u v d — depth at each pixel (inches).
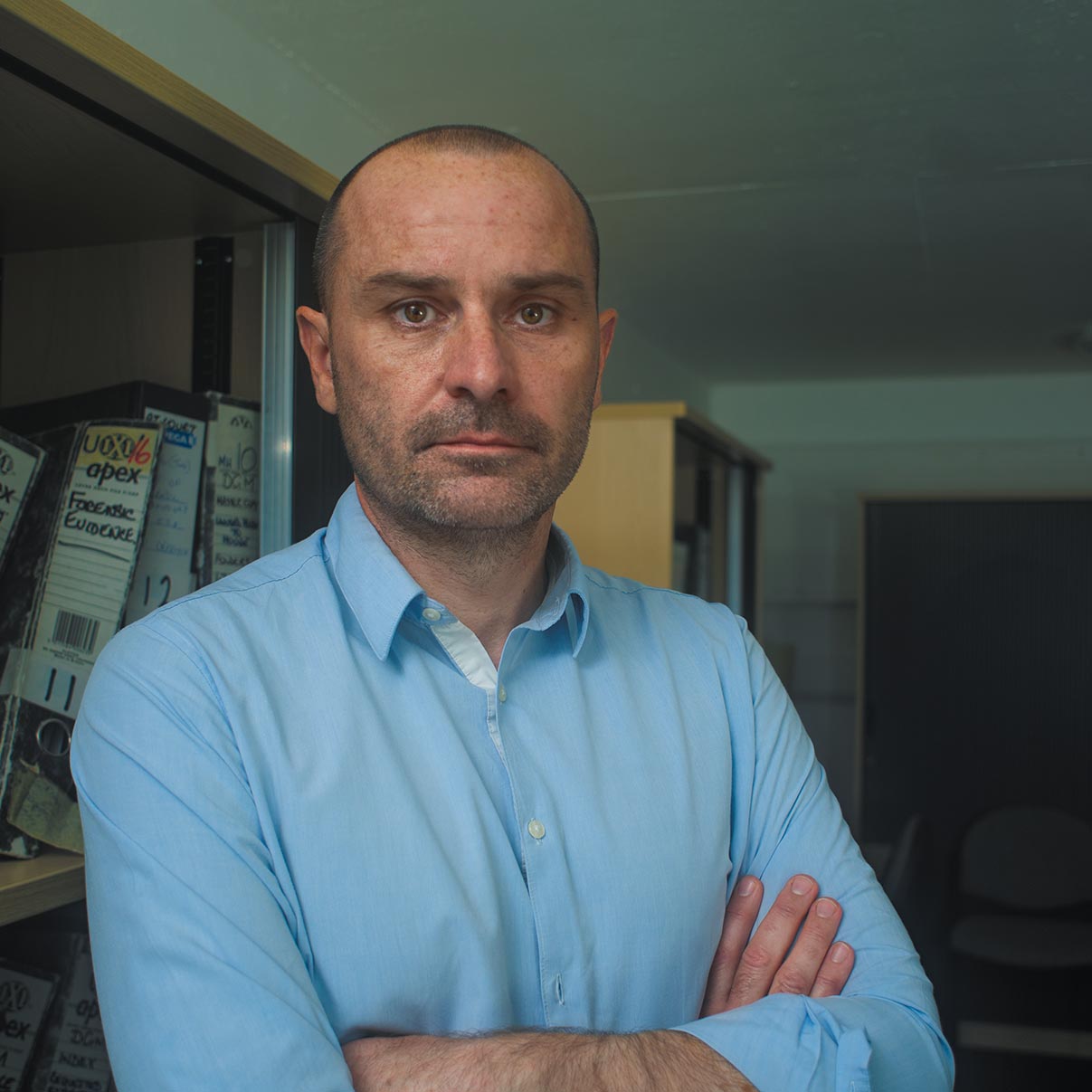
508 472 33.1
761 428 197.5
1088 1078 122.9
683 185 102.8
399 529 34.9
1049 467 181.2
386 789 32.0
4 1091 38.6
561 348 34.4
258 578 35.3
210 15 70.4
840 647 192.7
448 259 32.6
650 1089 28.9
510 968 32.6
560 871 33.8
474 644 35.6
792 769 39.8
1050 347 161.8
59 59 30.3
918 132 90.2
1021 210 106.7
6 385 46.0
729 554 149.8
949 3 69.4
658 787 36.5
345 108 86.8
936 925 131.9
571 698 36.9
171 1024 27.2
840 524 192.7
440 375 33.0
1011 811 143.4
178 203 40.3
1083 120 86.8
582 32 74.2
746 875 39.0
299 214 42.0
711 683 40.0
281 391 41.8
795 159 96.6
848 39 74.7
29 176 38.3
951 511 186.2
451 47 76.7
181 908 28.0
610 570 99.7
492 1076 28.5
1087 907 138.6
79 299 45.3
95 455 37.3
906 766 186.1
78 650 35.7
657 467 99.0
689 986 35.3
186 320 43.6
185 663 31.0
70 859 34.4
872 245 119.0
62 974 39.4
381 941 30.5
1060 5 69.6
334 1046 28.2
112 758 29.6
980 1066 126.5
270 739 31.2
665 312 149.3
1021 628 181.9
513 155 34.0
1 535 35.2
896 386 189.9
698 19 72.1
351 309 34.2
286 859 30.6
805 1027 31.1
